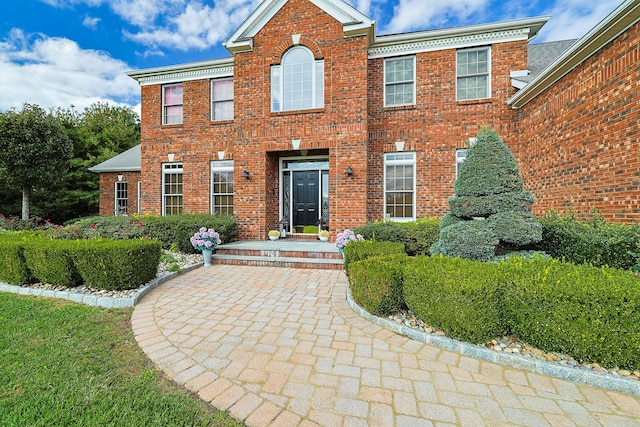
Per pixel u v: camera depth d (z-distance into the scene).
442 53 8.55
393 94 9.00
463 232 4.41
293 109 8.88
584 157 5.43
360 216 8.34
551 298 2.62
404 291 3.57
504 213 4.54
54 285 5.09
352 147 8.37
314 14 8.55
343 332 3.37
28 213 13.23
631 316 2.35
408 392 2.28
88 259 4.63
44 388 2.31
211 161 10.37
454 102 8.50
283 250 7.32
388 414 2.03
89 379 2.43
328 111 8.52
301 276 6.08
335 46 8.42
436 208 8.63
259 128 9.05
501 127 8.20
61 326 3.50
